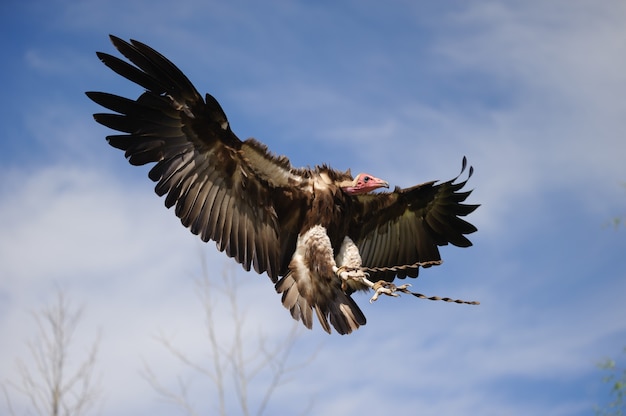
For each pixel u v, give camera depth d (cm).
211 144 1362
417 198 1496
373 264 1507
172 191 1355
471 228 1523
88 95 1327
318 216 1387
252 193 1384
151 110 1345
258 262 1385
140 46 1313
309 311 1360
